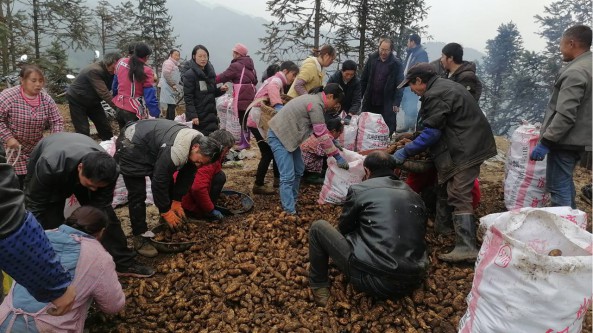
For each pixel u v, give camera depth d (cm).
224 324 315
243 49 695
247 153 748
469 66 489
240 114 713
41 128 446
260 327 312
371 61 688
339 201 500
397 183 333
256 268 369
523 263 227
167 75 852
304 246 418
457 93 373
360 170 491
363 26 1592
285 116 450
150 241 404
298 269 368
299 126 450
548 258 221
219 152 355
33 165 318
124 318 321
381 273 299
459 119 375
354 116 600
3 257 138
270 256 393
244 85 694
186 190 407
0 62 1516
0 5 1551
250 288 347
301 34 1592
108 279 265
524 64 2241
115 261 361
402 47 1773
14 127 431
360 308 325
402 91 717
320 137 444
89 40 1961
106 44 2789
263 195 562
